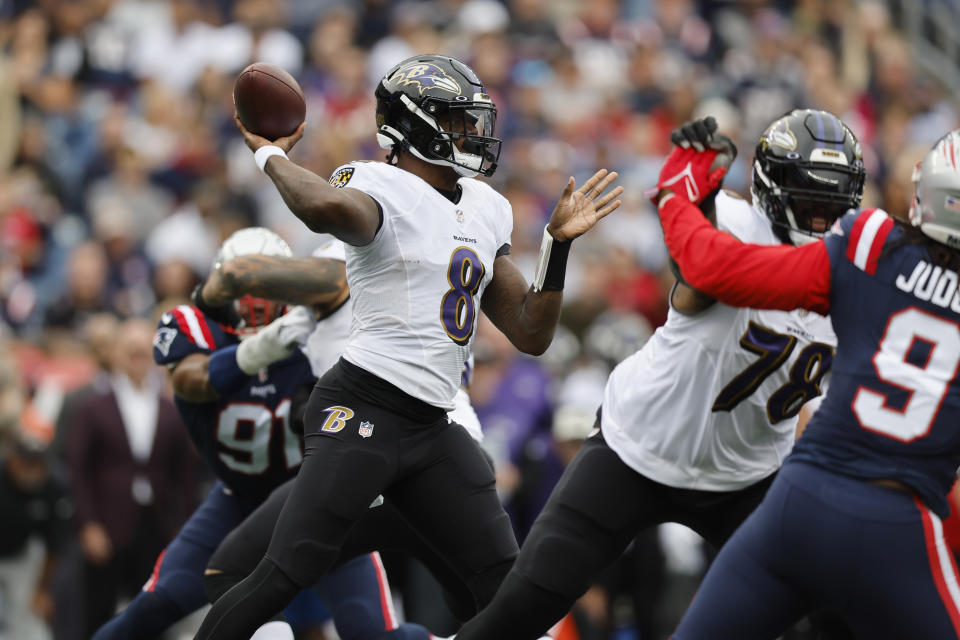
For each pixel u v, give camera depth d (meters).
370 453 14.87
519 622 15.30
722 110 44.06
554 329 15.76
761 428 15.98
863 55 51.47
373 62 45.50
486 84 43.88
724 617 13.81
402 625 18.45
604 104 44.88
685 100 44.19
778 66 48.56
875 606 13.35
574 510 15.78
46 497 28.84
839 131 15.62
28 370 33.28
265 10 46.31
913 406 13.35
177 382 18.67
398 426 15.03
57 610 28.52
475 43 44.62
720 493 16.09
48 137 43.75
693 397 15.66
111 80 46.19
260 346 17.69
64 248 39.75
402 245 14.88
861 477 13.40
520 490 28.05
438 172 15.55
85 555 28.47
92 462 28.56
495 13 47.94
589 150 42.72
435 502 15.35
